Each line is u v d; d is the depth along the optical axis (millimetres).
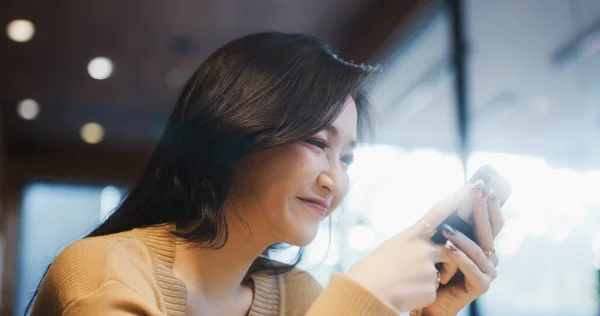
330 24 4965
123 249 803
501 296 2438
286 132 795
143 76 6125
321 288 1108
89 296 707
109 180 8227
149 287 779
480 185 796
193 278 860
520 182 2570
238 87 837
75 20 5031
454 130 3352
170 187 882
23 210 7938
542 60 2834
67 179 8188
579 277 2184
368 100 1045
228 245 856
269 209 814
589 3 2488
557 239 2311
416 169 3732
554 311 2246
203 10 4859
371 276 708
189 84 905
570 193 2398
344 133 835
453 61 3465
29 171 8055
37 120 7344
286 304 1036
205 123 840
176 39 5367
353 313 667
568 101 2703
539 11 2729
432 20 3719
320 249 1093
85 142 7984
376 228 3871
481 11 3107
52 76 6141
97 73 6059
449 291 831
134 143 7984
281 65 841
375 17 4527
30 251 7883
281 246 1021
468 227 799
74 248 801
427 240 770
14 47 5516
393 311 674
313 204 824
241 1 4695
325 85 828
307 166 804
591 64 2580
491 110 3154
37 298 807
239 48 884
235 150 809
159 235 859
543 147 2770
